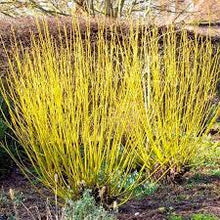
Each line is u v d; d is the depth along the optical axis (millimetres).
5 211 5281
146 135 6188
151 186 5934
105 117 4957
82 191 5098
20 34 9531
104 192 5125
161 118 6281
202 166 7184
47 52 5121
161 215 5242
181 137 6176
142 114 5859
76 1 12016
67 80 5008
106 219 4523
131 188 5352
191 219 5082
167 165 6305
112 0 13031
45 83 4973
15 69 8703
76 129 5027
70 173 5109
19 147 7449
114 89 5125
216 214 5266
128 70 5426
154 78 5926
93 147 5031
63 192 5180
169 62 5984
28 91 5031
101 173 5281
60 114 4910
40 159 5156
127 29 8711
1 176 6867
